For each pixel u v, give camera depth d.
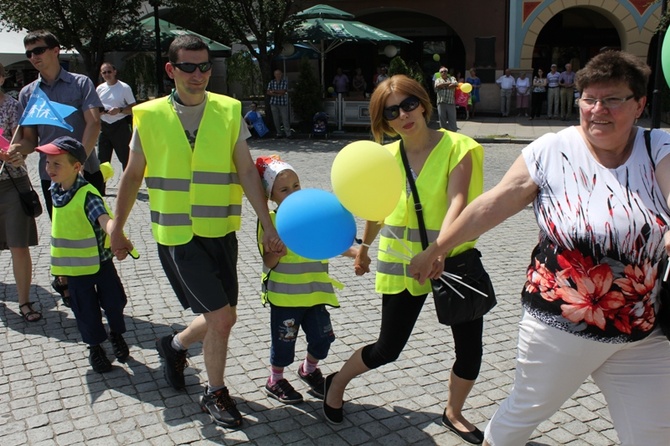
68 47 17.53
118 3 17.56
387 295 3.06
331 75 26.08
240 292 5.36
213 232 3.17
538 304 2.30
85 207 3.81
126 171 3.25
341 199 2.77
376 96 2.98
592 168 2.19
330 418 3.34
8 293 5.38
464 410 3.49
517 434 2.44
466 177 2.88
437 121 18.38
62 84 4.59
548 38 24.77
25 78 21.12
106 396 3.64
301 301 3.42
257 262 6.24
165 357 3.63
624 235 2.11
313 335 3.52
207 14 17.64
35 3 16.66
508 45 21.58
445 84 16.05
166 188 3.13
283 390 3.57
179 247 3.13
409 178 2.99
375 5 22.38
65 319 4.79
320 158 13.42
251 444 3.17
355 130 18.66
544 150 2.28
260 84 20.20
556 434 3.26
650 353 2.23
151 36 18.75
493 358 4.12
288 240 2.79
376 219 2.83
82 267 3.81
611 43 24.56
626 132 2.12
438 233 2.94
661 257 2.17
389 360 3.12
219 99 3.24
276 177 3.38
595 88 2.10
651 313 2.19
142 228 7.49
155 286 5.52
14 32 17.84
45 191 4.81
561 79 20.45
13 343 4.38
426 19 25.23
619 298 2.15
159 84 17.09
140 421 3.37
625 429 2.27
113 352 4.20
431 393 3.67
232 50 22.83
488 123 19.88
